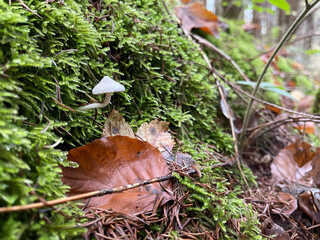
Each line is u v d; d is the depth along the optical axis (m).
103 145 0.09
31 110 0.08
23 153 0.07
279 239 0.10
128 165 0.09
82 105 0.11
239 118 0.19
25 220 0.06
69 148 0.10
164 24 0.17
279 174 0.15
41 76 0.09
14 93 0.08
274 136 0.20
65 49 0.11
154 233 0.08
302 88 0.32
